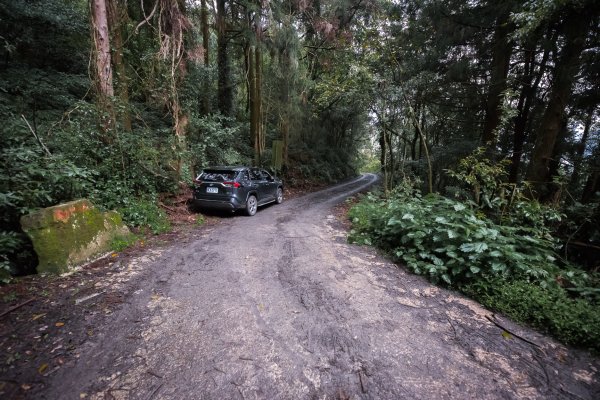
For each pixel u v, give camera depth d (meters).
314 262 4.65
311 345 2.58
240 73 16.19
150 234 5.90
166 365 2.27
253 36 12.29
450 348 2.62
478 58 10.16
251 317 3.00
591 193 8.03
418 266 4.32
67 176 4.75
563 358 2.57
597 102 8.19
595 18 6.62
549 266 3.97
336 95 12.02
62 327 2.69
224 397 1.98
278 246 5.45
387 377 2.23
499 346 2.69
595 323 2.81
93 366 2.22
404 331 2.86
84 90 9.41
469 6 9.23
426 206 5.42
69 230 4.11
